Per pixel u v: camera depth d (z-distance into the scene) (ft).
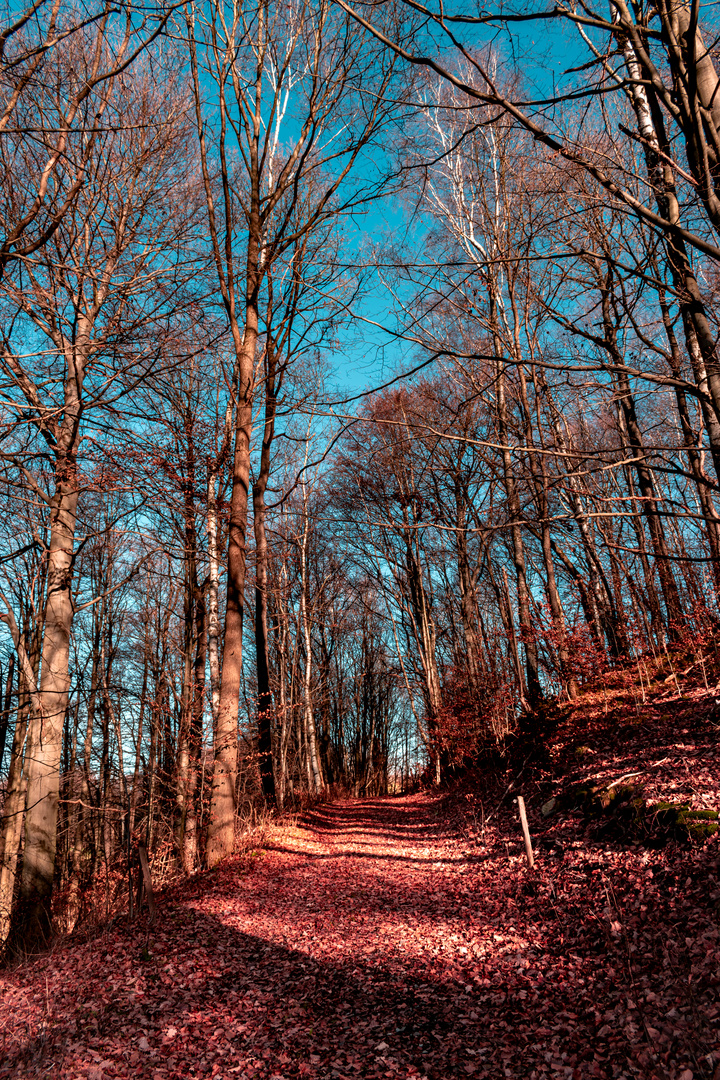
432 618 96.94
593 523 57.21
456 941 23.59
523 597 53.36
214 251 43.55
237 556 42.88
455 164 55.31
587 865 25.76
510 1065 15.17
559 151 10.04
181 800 48.34
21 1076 15.75
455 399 52.85
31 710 35.91
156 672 62.39
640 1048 14.11
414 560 90.07
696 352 21.18
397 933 25.36
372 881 34.55
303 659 99.76
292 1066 16.26
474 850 37.35
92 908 42.80
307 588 90.07
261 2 41.52
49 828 34.17
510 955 21.24
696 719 33.17
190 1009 19.36
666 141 12.22
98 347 36.01
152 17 18.51
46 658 35.73
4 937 39.55
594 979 18.06
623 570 49.39
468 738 64.28
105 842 66.23
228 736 40.52
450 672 71.51
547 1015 17.02
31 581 55.88
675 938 17.99
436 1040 16.85
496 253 53.01
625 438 48.39
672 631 46.62
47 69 29.81
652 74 10.27
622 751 34.73
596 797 30.55
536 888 26.35
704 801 23.84
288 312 50.31
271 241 52.16
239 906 29.68
